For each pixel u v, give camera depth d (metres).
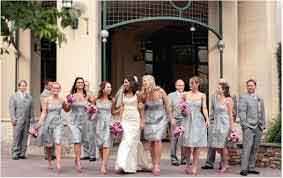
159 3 14.80
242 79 17.44
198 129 10.59
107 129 10.69
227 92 11.05
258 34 17.14
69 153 13.34
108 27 14.28
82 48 13.84
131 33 20.42
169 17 14.60
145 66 20.95
